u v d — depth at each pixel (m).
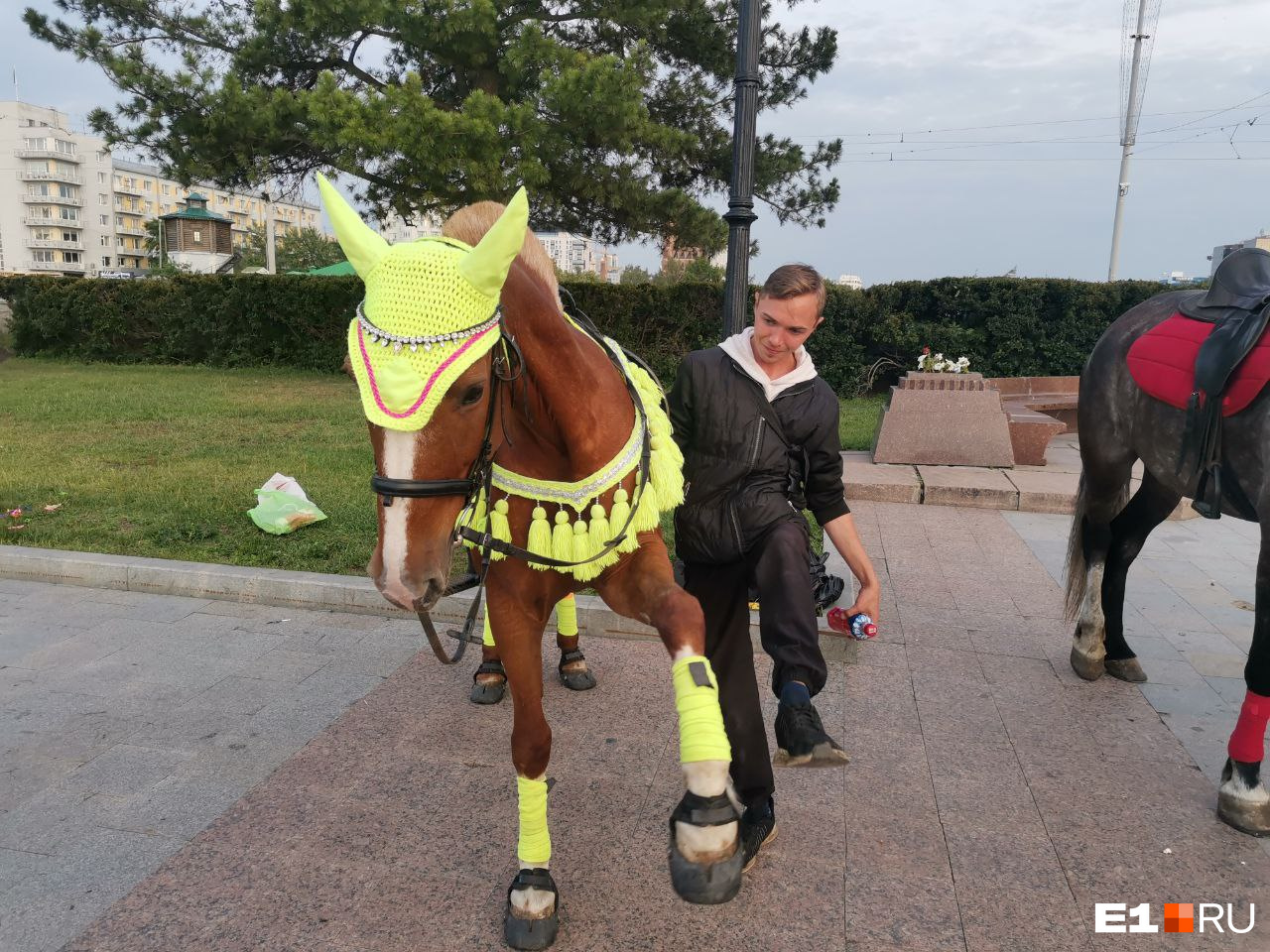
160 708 3.77
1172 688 4.05
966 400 8.80
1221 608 5.15
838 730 3.62
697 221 15.70
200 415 11.50
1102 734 3.61
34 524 6.25
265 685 3.99
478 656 4.30
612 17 14.67
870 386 15.38
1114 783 3.25
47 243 109.12
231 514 6.53
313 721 3.66
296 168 16.38
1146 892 2.66
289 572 5.14
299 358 17.34
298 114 13.96
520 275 2.08
